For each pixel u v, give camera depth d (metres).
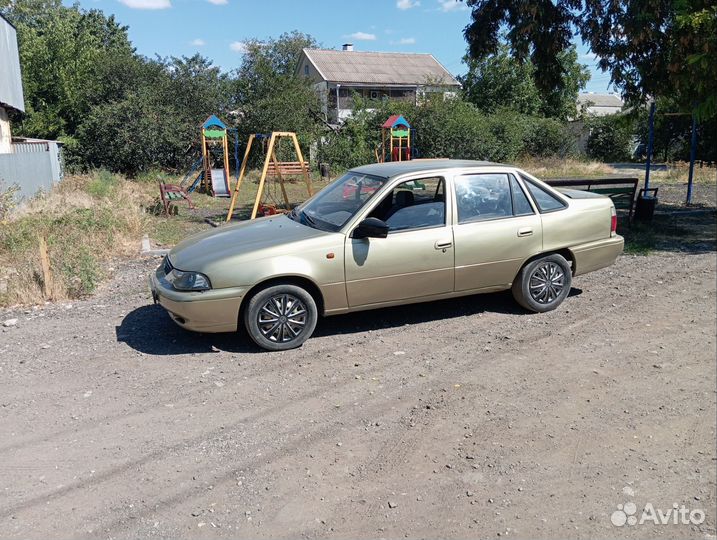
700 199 18.03
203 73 32.81
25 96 30.23
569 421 4.18
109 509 3.25
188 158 29.92
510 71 43.84
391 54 48.50
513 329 6.07
